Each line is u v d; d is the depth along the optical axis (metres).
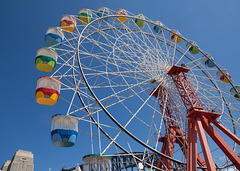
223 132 21.58
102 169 19.28
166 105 28.94
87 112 21.92
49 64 23.02
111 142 19.86
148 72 28.16
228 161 26.83
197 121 21.09
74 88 22.09
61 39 26.59
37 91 21.06
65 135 19.16
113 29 29.75
